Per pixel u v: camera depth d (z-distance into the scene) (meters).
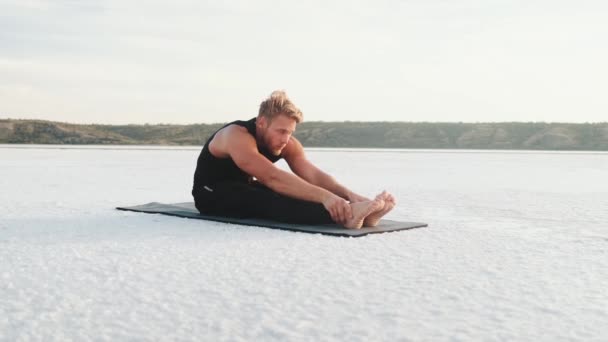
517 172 12.47
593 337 1.81
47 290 2.28
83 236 3.51
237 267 2.69
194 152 25.58
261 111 4.02
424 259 2.93
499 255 3.08
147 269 2.64
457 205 5.69
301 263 2.78
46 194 6.26
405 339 1.77
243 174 4.28
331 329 1.85
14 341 1.74
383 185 8.29
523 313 2.05
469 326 1.90
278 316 1.97
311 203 3.89
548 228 4.15
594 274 2.65
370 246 3.26
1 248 3.12
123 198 5.92
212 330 1.83
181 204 5.12
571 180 9.86
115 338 1.76
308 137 64.81
